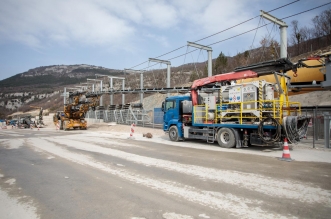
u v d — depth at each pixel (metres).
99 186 5.42
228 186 5.25
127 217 3.76
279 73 11.04
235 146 11.26
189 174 6.31
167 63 32.50
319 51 33.38
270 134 10.02
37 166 7.75
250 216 3.72
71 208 4.19
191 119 14.13
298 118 9.98
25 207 4.29
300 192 4.80
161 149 11.05
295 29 52.09
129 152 10.20
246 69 11.84
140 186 5.36
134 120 30.95
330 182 5.46
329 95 21.33
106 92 33.38
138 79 90.12
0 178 6.36
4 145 13.91
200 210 3.98
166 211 3.96
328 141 11.03
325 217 3.64
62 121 31.23
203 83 13.30
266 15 18.59
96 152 10.33
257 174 6.23
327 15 46.28
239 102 11.12
